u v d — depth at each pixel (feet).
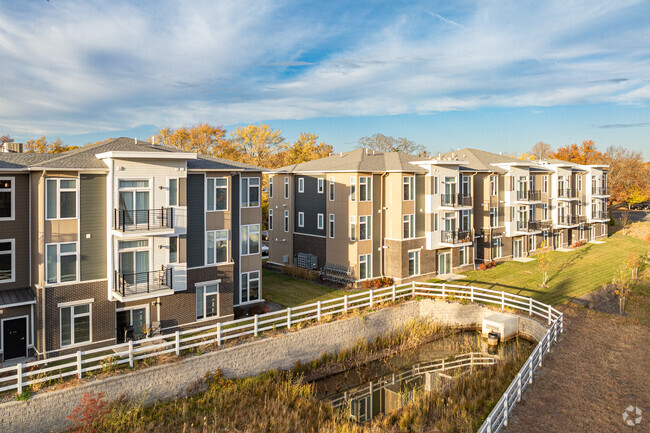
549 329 68.90
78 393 49.80
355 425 52.34
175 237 68.13
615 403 50.52
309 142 226.17
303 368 68.64
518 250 137.69
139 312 67.15
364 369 72.49
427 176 106.42
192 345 60.49
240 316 78.48
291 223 118.32
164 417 52.31
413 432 51.26
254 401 57.21
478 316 88.43
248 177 84.17
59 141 190.60
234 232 82.23
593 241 170.30
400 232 101.24
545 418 47.65
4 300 59.41
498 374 63.16
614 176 249.34
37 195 60.54
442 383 66.13
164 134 203.92
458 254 115.14
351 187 100.22
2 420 45.32
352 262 100.32
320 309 74.59
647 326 76.02
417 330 83.61
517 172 133.90
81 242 61.87
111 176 61.93
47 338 59.47
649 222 214.48
